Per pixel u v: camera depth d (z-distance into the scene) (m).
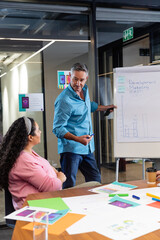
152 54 4.55
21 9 3.95
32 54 4.03
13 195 2.30
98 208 1.72
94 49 4.20
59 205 1.80
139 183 2.29
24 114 4.03
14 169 2.28
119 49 4.42
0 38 3.90
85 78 3.38
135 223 1.48
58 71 4.14
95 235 1.35
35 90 4.06
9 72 3.94
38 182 2.28
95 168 3.62
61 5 4.08
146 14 4.50
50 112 4.12
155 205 1.75
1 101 3.91
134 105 3.32
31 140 2.41
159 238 1.30
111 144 4.45
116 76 3.38
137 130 3.30
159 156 3.23
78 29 4.20
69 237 1.34
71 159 3.43
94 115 4.28
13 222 2.11
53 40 4.11
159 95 3.28
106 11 4.33
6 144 2.34
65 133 3.25
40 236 1.24
